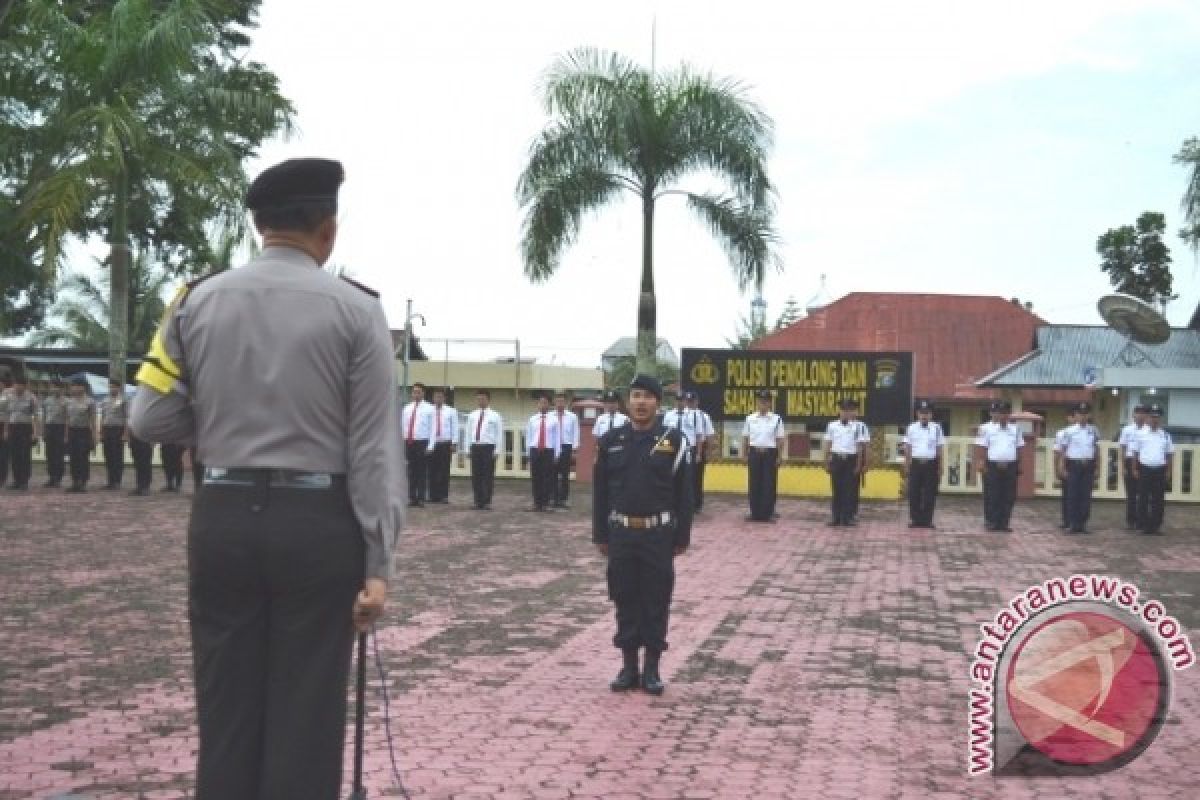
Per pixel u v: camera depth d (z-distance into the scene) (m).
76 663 7.99
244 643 3.51
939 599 11.31
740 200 22.23
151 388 3.60
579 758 6.05
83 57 20.36
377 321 3.62
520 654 8.56
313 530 3.45
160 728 6.44
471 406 40.59
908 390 22.06
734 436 24.55
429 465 20.95
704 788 5.60
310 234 3.70
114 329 22.38
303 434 3.49
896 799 5.48
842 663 8.41
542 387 40.91
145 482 20.64
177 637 8.84
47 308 35.59
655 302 22.61
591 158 22.17
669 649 8.84
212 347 3.53
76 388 21.06
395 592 11.21
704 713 7.00
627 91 21.89
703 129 21.77
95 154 19.27
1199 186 23.77
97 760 5.86
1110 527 18.97
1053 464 23.84
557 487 20.05
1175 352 32.34
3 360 33.72
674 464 7.45
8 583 11.23
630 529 7.39
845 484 18.30
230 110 22.05
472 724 6.65
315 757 3.45
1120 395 28.20
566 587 11.66
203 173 21.06
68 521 16.42
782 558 14.30
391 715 6.80
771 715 6.97
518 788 5.54
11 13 20.69
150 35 20.41
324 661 3.49
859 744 6.38
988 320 43.59
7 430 21.28
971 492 23.89
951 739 6.49
